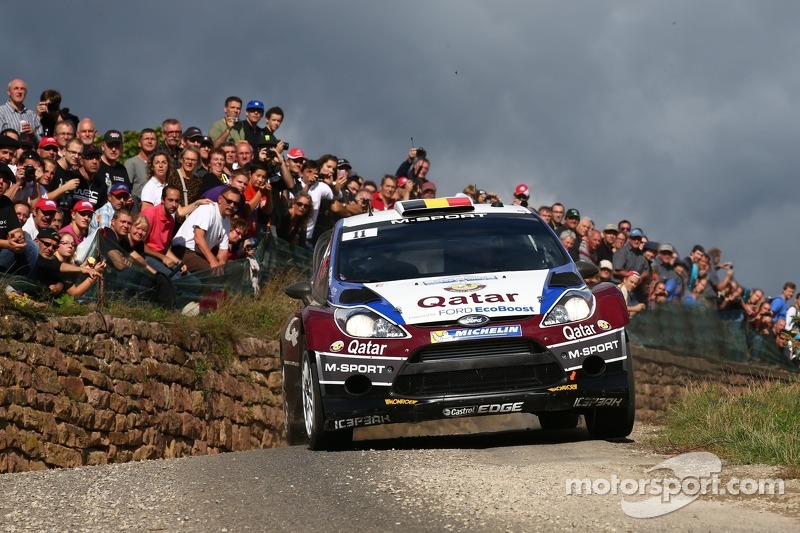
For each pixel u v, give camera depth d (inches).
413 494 793.6
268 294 1973.4
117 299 1568.7
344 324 1138.7
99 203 1828.2
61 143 1867.6
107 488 888.3
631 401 1131.9
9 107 1939.0
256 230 2065.7
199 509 778.2
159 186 1873.8
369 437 1659.7
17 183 1628.9
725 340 2711.6
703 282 2854.3
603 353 1121.4
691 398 1360.7
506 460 971.3
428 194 2426.2
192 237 1860.2
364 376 1112.8
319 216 2242.9
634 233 2439.7
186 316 1673.2
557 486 812.6
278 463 998.4
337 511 744.3
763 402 1247.5
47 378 1306.6
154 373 1514.5
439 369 1098.1
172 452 1545.3
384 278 1219.9
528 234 1301.7
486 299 1136.2
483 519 694.5
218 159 2025.1
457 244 1275.8
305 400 1211.9
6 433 1232.8
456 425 1711.4
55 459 1306.6
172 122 2079.2
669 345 2421.3
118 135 1865.2
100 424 1389.0
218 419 1667.1
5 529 743.1
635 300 2444.6
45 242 1439.5
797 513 695.7
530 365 1103.6
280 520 725.3
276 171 2100.1
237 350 1744.6
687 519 679.7
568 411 1168.8
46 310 1344.7
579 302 1138.0
